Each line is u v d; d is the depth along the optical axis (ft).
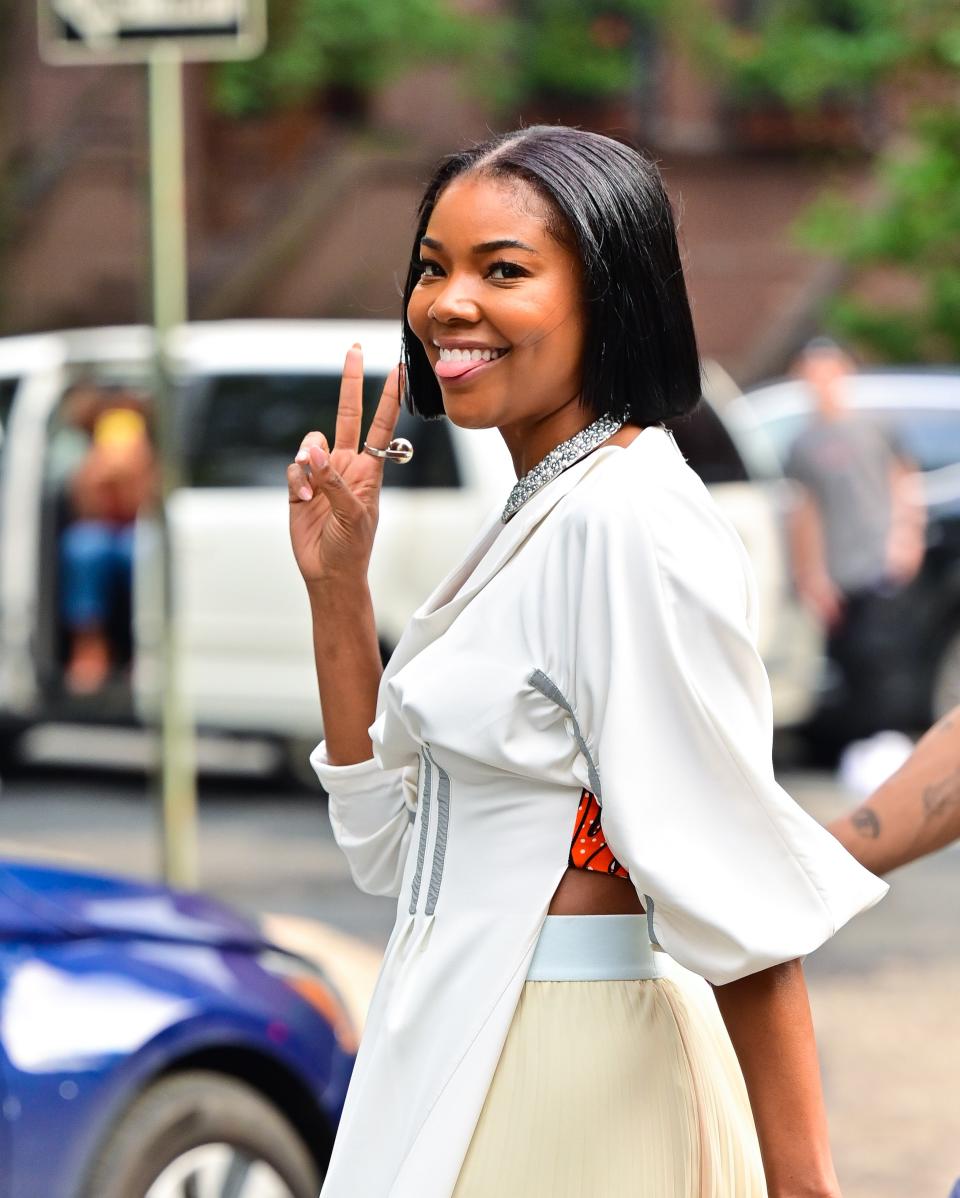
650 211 10.53
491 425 10.61
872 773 50.96
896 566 54.19
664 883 9.55
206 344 50.06
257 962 20.31
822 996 32.55
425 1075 10.20
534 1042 10.10
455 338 10.48
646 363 10.49
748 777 9.64
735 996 9.78
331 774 11.82
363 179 88.48
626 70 89.76
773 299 88.89
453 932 10.30
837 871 9.71
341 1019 20.51
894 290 87.30
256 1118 19.44
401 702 10.33
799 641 50.67
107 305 91.71
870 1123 26.45
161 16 31.07
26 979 18.45
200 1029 19.11
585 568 9.89
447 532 47.78
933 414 58.03
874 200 82.53
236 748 57.77
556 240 10.36
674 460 10.25
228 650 49.06
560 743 10.06
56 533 50.60
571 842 10.15
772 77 84.48
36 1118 17.80
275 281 88.58
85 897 20.04
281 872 42.04
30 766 56.03
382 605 47.70
